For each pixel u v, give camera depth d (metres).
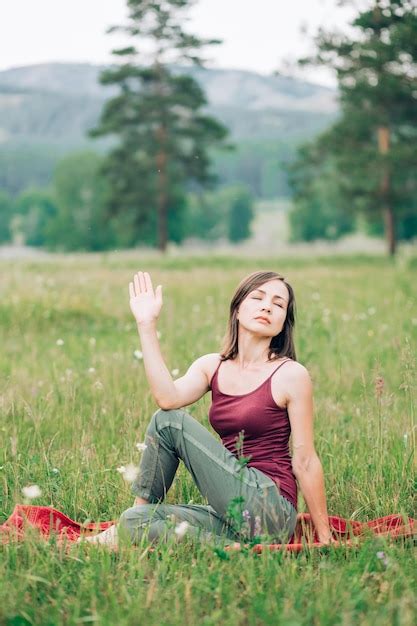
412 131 39.72
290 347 5.05
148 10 59.44
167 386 4.85
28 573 4.01
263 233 164.62
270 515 4.66
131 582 4.00
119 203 64.31
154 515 4.73
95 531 4.74
